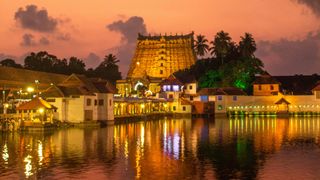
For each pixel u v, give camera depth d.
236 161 47.91
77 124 92.88
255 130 85.12
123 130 86.62
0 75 118.88
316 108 146.88
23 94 116.38
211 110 147.50
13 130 79.75
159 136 74.44
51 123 84.75
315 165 45.22
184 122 116.25
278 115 146.12
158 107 146.25
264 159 48.97
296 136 72.38
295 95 148.75
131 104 129.75
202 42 188.50
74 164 46.59
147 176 40.78
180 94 154.12
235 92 149.38
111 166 45.41
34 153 54.00
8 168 44.62
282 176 40.38
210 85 164.12
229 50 176.00
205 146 60.38
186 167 44.72
